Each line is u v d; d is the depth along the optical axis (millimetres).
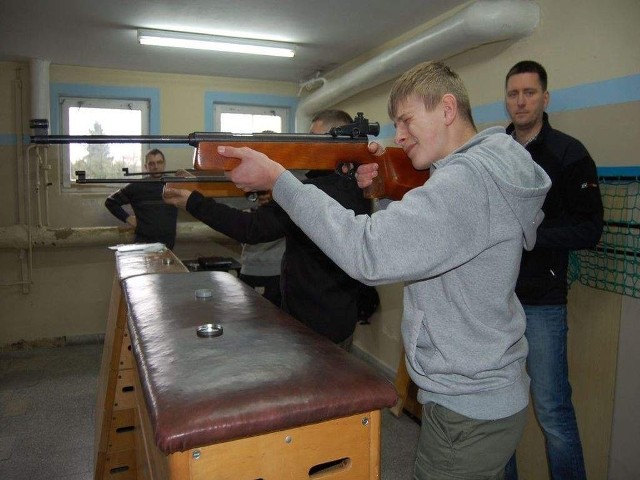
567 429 1773
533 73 1777
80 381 3404
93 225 4141
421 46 2547
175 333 975
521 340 1033
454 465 981
